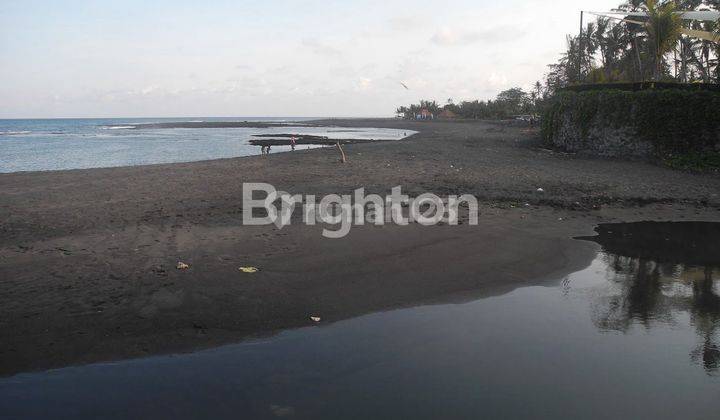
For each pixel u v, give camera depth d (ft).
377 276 23.91
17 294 20.85
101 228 32.73
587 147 77.46
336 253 27.12
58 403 13.60
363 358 16.25
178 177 56.80
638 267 26.32
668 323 19.26
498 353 16.71
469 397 13.99
